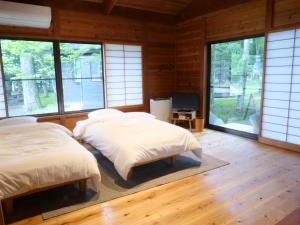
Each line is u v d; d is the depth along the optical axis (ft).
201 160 10.80
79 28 14.14
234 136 14.80
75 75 14.75
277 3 11.71
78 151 7.64
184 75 18.19
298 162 10.42
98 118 12.15
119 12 15.43
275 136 12.62
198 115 17.17
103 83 15.69
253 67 13.87
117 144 8.83
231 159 10.89
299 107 11.37
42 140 8.76
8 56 12.59
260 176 9.09
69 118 14.48
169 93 18.94
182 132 10.10
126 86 16.49
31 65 13.30
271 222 6.31
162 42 17.88
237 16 13.84
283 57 11.73
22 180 6.41
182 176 9.20
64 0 13.46
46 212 6.91
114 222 6.46
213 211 6.88
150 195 7.86
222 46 15.75
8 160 6.82
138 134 9.66
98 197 7.70
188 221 6.44
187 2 16.37
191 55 17.31
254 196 7.65
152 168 9.99
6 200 6.67
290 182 8.56
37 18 11.37
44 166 6.77
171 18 17.83
